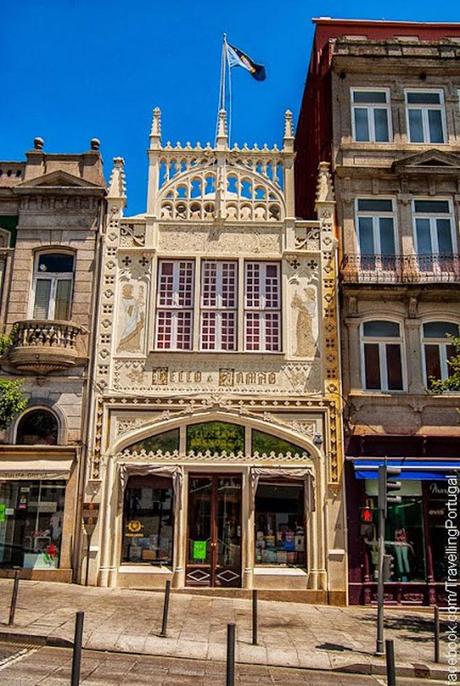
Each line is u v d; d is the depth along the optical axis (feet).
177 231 65.41
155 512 58.34
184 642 37.19
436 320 63.57
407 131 70.18
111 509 57.26
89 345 61.62
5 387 50.70
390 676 24.68
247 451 59.11
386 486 40.04
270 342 62.95
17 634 36.29
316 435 59.47
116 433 59.26
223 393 60.34
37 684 28.22
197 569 56.90
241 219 65.98
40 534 57.67
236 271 64.69
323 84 75.15
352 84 71.56
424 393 61.00
